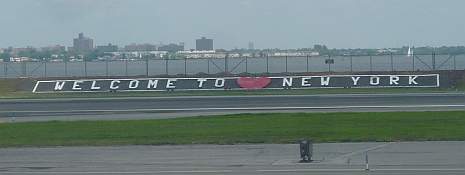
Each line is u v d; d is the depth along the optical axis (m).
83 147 40.59
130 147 40.12
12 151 39.28
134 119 57.47
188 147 39.50
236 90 89.69
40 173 30.59
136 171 30.56
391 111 59.22
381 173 28.12
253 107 66.88
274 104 69.38
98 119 58.66
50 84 92.44
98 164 33.34
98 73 185.62
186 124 51.84
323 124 49.66
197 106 69.25
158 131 47.72
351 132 44.50
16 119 60.31
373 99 72.31
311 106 66.38
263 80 90.44
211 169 30.64
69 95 87.88
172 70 191.00
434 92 80.56
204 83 90.88
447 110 58.78
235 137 43.34
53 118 60.72
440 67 132.88
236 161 33.28
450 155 33.44
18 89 92.44
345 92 83.31
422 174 27.69
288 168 30.34
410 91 83.25
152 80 91.75
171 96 82.62
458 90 82.94
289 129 46.94
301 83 90.12
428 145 37.69
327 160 32.84
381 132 44.09
